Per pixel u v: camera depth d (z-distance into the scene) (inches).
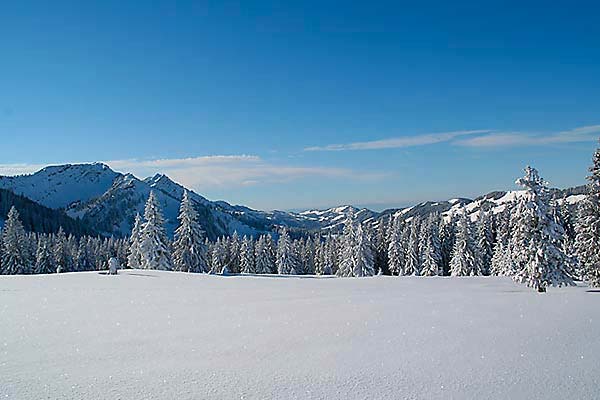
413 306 527.2
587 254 1100.5
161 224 1818.4
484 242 2568.9
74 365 259.3
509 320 426.0
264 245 2837.1
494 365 263.7
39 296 617.9
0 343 319.3
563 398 209.8
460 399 207.3
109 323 401.7
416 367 259.0
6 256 2341.3
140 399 203.3
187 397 206.4
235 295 649.0
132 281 893.2
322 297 626.8
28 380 230.5
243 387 221.3
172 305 531.2
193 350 298.2
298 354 289.1
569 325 397.7
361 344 318.7
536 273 885.2
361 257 2160.4
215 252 2837.1
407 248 2645.2
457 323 406.6
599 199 1106.1
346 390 218.1
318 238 3789.4
